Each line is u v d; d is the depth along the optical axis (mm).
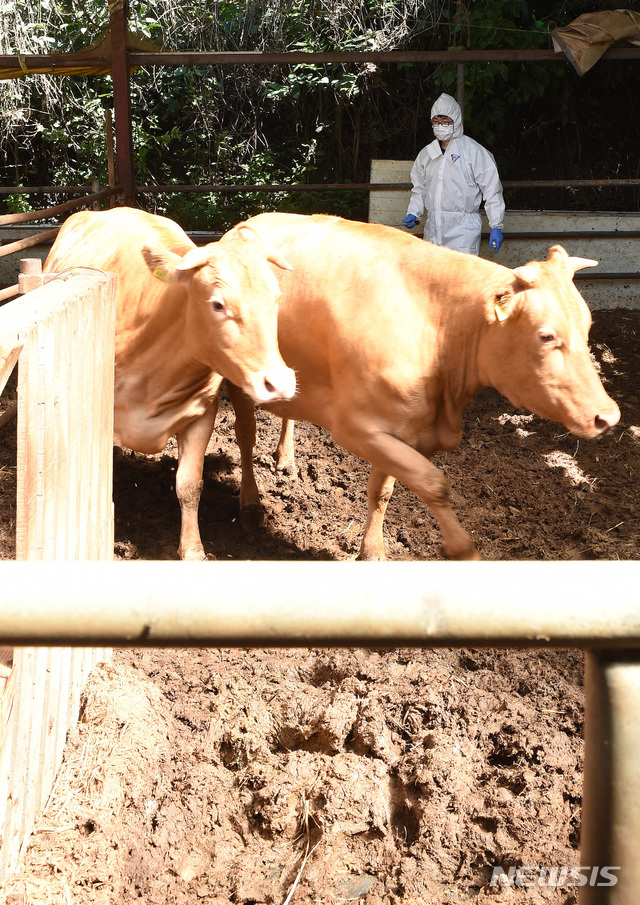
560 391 3229
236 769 3049
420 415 3535
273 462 5324
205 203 12711
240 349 3471
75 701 2967
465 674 3439
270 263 3738
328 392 3777
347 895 2584
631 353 7465
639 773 729
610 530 4531
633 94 12234
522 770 2895
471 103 11695
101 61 7859
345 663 3467
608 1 11258
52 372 2457
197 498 4102
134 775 2826
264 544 4379
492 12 10508
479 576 708
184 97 12938
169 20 11570
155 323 3818
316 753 3088
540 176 12625
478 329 3418
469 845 2660
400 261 3549
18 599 689
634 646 712
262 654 3574
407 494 4992
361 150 13266
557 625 695
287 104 13125
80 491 2902
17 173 13117
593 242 8836
